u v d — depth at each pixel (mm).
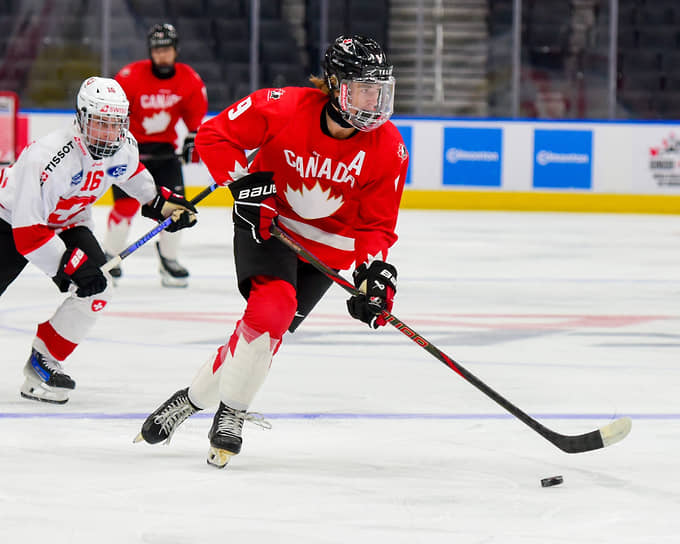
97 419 12477
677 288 26141
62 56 48750
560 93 49812
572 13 49906
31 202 12258
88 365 15695
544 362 16594
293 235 11195
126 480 9961
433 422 12555
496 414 13016
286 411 12992
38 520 8703
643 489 9922
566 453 11227
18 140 44250
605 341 18609
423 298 23703
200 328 19250
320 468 10516
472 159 46562
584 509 9258
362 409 13164
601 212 47094
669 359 16984
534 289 25516
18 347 17031
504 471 10500
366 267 10617
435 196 46656
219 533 8438
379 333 19016
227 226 39344
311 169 10570
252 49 49031
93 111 12125
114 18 49188
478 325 20156
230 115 10523
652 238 37781
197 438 11625
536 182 46781
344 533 8492
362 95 9922
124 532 8430
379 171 10594
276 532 8492
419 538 8383
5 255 13086
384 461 10820
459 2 49969
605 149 46906
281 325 10328
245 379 10359
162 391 14062
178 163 25844
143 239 13367
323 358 16578
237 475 10203
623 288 25984
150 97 25094
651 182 47188
